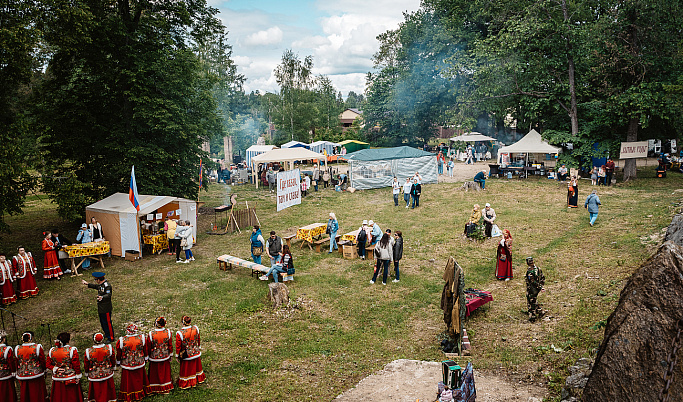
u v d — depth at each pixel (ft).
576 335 30.99
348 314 39.60
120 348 26.58
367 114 197.06
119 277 50.47
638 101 82.69
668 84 82.17
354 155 102.83
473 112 112.88
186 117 72.74
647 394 16.76
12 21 47.67
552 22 95.04
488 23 132.16
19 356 25.76
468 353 31.27
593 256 47.21
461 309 31.09
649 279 18.28
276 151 114.11
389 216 75.41
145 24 72.18
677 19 85.25
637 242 48.19
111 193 70.95
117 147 66.85
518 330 33.91
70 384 25.46
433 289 44.29
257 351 33.42
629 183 91.71
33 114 65.62
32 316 39.96
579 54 94.89
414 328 36.60
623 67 88.58
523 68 99.86
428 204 82.79
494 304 39.45
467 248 56.65
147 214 62.85
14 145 48.44
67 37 54.24
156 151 70.79
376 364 31.12
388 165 103.45
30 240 66.85
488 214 59.36
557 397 23.58
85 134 68.18
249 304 41.83
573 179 70.95
